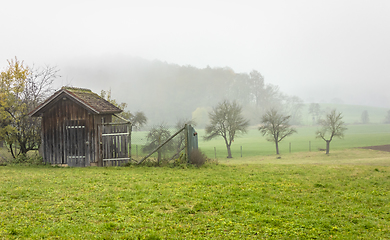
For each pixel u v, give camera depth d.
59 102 25.38
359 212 10.61
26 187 13.84
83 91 27.25
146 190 13.45
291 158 66.12
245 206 10.94
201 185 15.04
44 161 25.59
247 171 21.17
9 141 26.33
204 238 7.84
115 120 42.97
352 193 13.61
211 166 23.97
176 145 40.75
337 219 9.80
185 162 23.75
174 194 12.74
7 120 26.81
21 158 25.67
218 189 14.05
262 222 9.23
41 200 11.44
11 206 10.40
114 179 16.67
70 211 9.99
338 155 65.56
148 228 8.51
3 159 26.52
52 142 25.52
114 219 9.22
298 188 14.62
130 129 24.14
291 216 9.95
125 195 12.44
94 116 24.64
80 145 24.86
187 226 8.73
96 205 10.84
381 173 20.08
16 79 27.25
